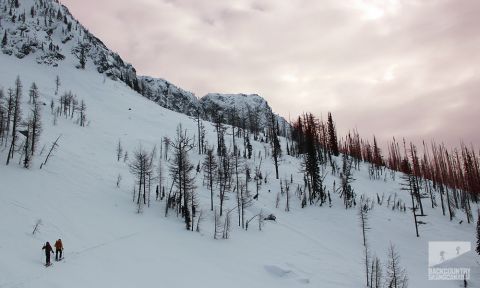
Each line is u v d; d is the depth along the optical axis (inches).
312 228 3046.3
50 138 3385.8
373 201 3668.8
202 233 2407.7
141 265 1705.2
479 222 2797.7
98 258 1653.5
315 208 3467.0
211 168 3137.3
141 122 5433.1
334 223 3216.0
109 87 7308.1
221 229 2544.3
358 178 4660.4
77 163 2997.0
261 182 3821.4
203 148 4638.3
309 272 2171.5
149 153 3900.1
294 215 3270.2
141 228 2207.2
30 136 2997.0
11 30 7869.1
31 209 1967.3
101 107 5703.7
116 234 2017.7
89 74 7795.3
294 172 4370.1
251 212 2992.1
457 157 5255.9
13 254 1451.8
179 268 1786.4
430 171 5516.7
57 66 7426.2
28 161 2608.3
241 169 3890.3
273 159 4840.1
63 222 1950.1
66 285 1300.4
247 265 2070.6
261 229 2721.5
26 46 7386.8
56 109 4690.0
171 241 2139.5
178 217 2591.0
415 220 3208.7
